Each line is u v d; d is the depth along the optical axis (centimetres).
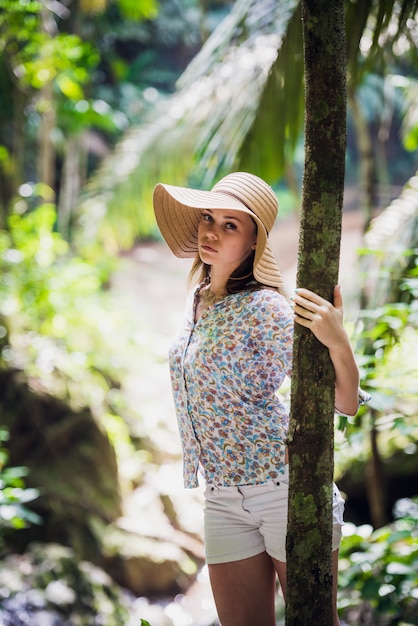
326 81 163
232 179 199
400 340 314
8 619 418
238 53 428
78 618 441
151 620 512
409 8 331
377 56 373
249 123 416
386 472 543
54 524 539
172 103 565
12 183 826
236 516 198
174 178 567
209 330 193
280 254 1391
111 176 631
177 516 610
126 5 888
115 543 554
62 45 605
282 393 280
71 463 575
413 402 369
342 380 170
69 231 1027
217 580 204
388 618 334
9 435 562
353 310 363
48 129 855
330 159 165
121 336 798
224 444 195
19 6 540
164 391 757
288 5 409
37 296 662
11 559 471
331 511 172
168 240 213
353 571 285
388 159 1681
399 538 278
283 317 186
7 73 718
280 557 194
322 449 170
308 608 171
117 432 637
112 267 913
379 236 372
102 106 931
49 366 607
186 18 1595
